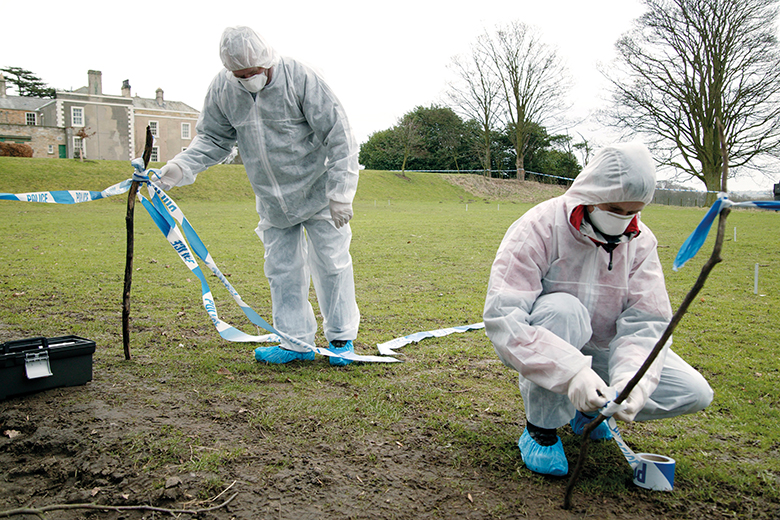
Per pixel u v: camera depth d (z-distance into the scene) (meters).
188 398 3.07
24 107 55.94
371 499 2.13
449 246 11.45
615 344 2.29
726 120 27.48
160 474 2.25
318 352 3.74
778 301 6.11
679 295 6.50
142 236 11.76
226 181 28.22
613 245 2.29
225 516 2.00
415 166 49.50
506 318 2.23
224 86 3.42
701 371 3.75
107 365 3.61
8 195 3.20
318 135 3.49
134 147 52.41
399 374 3.64
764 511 2.11
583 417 2.71
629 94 29.56
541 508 2.10
